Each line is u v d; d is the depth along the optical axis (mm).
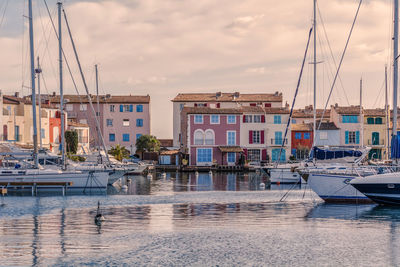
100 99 106125
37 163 45938
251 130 88062
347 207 36844
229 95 111625
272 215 33031
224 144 86312
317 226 28953
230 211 34812
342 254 22641
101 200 40812
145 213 33781
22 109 76062
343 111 93250
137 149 98750
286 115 89875
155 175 74562
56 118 83562
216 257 22078
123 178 67688
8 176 44812
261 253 22750
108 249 23312
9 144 51250
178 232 27094
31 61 44906
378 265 21000
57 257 21875
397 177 35094
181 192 47812
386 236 26234
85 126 94250
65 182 45250
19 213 33594
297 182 56344
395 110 37188
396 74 37250
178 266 20766
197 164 85562
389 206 36969
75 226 28781
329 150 50344
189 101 108188
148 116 106125
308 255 22453
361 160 50188
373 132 92438
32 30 44688
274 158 89375
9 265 20672
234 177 70125
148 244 24250
